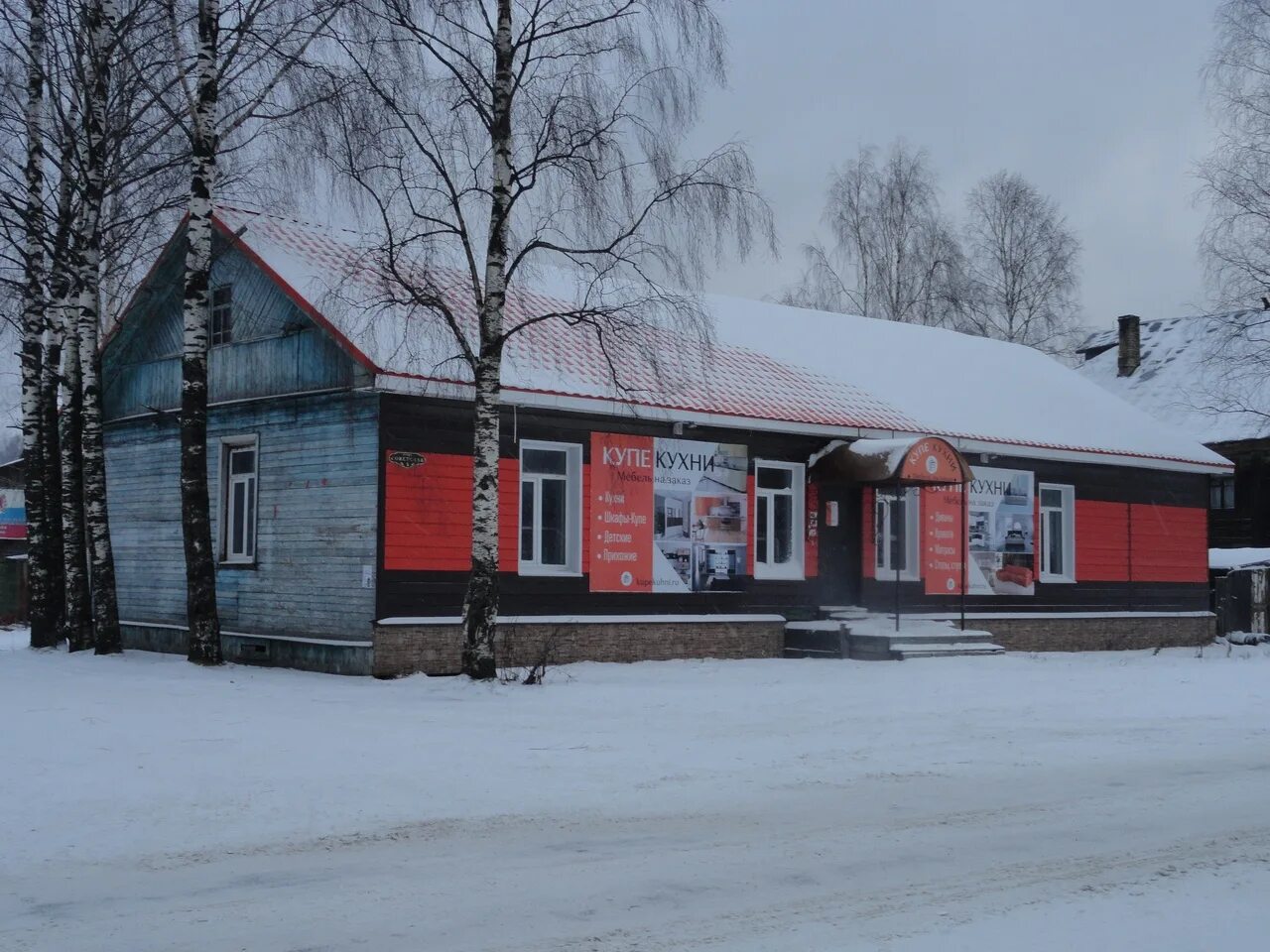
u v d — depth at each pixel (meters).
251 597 21.00
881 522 25.45
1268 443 40.31
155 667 18.86
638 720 14.05
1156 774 11.29
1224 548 40.31
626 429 21.47
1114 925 6.57
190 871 7.68
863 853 8.17
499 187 16.89
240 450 21.81
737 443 23.03
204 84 18.83
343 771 10.70
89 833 8.60
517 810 9.48
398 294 17.66
